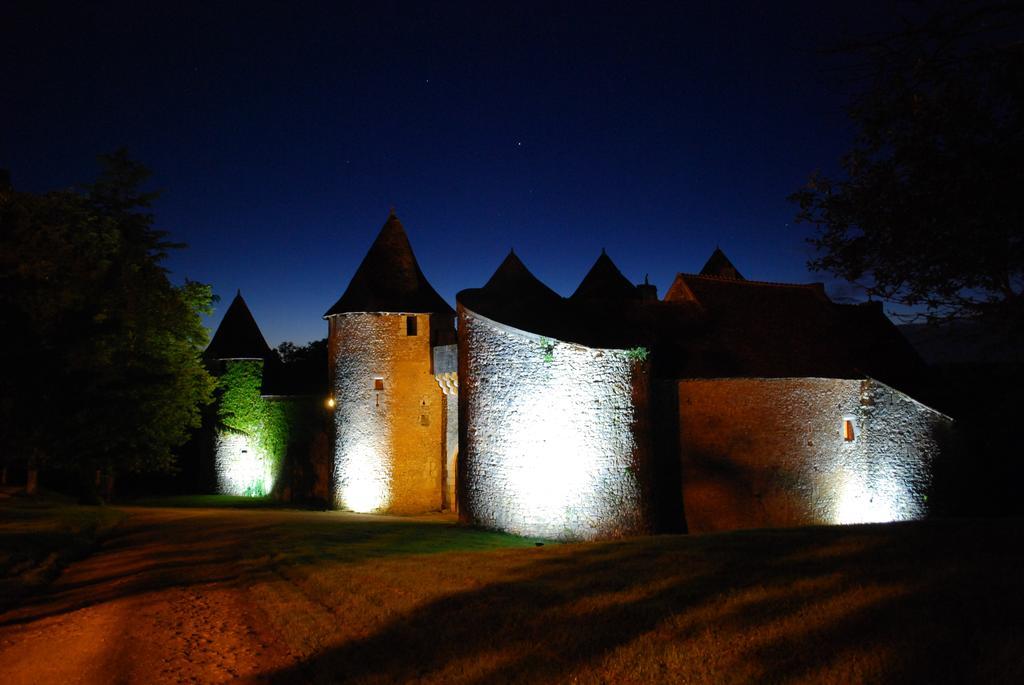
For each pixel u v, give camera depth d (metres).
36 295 19.28
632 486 22.94
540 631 8.73
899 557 10.47
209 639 10.12
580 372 24.00
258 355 47.97
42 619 12.01
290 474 45.25
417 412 36.41
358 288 37.22
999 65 7.29
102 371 20.81
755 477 25.17
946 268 8.55
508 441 25.30
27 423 17.31
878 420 26.52
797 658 6.88
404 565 14.42
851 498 26.33
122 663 9.12
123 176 35.16
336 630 9.96
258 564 16.27
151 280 34.84
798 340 27.97
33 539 20.64
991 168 7.60
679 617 8.54
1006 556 9.95
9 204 21.53
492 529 25.41
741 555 12.03
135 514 32.62
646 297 37.28
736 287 30.38
